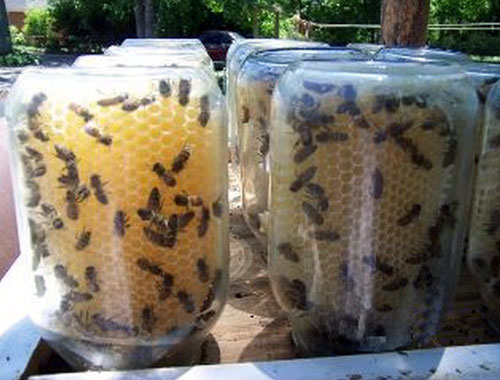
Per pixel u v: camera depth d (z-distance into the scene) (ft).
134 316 2.22
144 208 2.11
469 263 2.72
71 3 68.39
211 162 2.26
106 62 2.77
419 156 2.11
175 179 2.13
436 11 38.52
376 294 2.24
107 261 2.16
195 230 2.23
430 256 2.26
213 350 2.55
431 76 2.15
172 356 2.37
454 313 2.82
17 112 2.17
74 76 2.15
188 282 2.27
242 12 40.83
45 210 2.17
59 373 2.28
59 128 2.08
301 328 2.48
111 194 2.09
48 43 70.13
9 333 2.33
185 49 4.34
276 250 2.41
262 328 2.73
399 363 2.18
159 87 2.12
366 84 2.08
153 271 2.18
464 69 2.66
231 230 3.93
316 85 2.15
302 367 2.15
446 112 2.13
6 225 6.69
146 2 46.50
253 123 3.08
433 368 2.16
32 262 2.29
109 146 2.06
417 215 2.18
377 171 2.09
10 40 55.01
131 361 2.32
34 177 2.16
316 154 2.15
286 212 2.32
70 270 2.20
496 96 2.50
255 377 2.10
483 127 2.56
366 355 2.23
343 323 2.33
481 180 2.57
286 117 2.24
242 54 4.02
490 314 2.70
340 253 2.23
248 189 3.28
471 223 2.65
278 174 2.32
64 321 2.28
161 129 2.09
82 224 2.13
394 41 8.61
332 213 2.19
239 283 3.17
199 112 2.17
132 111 2.07
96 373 2.13
